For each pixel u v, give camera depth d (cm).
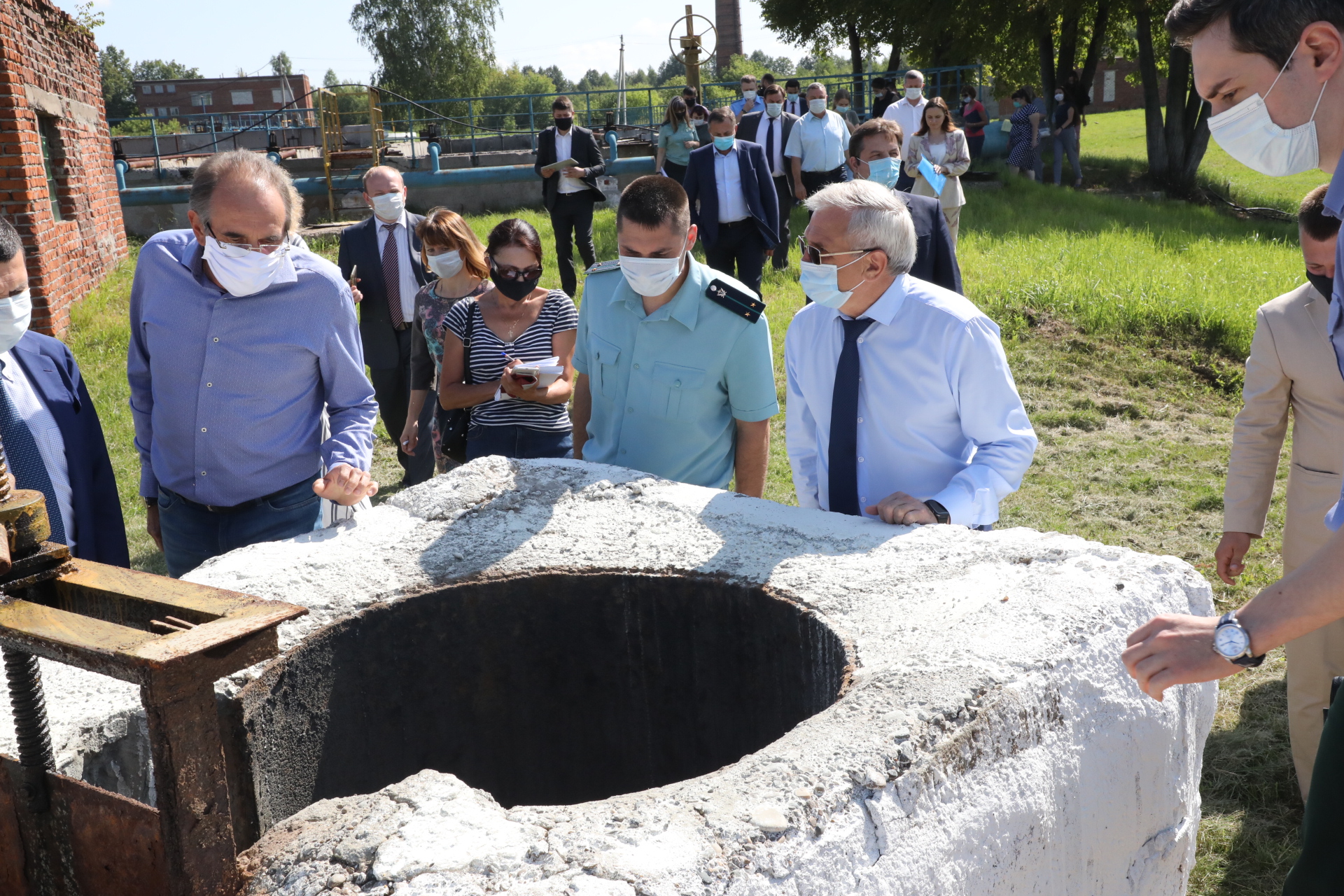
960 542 221
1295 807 314
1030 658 170
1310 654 290
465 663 224
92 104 1232
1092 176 2045
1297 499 294
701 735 227
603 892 120
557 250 956
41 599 159
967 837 150
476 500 261
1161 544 511
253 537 287
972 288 933
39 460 265
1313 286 281
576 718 232
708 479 309
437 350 446
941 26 2447
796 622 201
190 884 130
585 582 224
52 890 150
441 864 126
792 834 131
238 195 256
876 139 512
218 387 277
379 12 6294
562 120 927
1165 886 198
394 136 2362
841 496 264
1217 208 1862
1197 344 823
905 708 156
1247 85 167
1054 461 636
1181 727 197
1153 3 1920
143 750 180
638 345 296
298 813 145
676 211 274
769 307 921
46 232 922
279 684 192
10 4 876
